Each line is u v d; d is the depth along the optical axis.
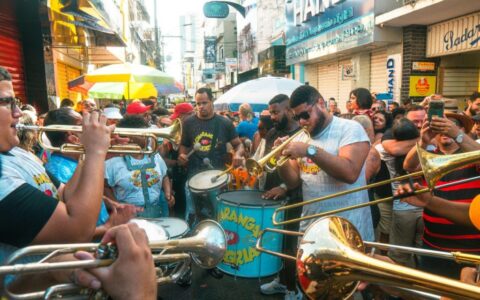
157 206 3.21
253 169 2.67
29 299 0.96
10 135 1.28
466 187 2.23
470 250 2.22
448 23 7.44
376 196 3.55
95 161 1.29
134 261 0.93
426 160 1.67
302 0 12.57
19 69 6.47
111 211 2.07
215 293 3.38
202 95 4.37
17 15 6.12
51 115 2.43
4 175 1.17
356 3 8.99
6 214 1.10
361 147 2.37
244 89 6.17
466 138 2.09
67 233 1.16
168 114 8.48
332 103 8.91
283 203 3.16
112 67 6.62
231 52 37.88
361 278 1.32
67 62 10.05
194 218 3.96
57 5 5.01
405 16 7.28
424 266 2.45
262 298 3.29
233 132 4.53
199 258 1.53
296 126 3.56
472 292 1.01
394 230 3.33
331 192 2.49
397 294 1.48
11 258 0.95
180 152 4.48
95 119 1.35
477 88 8.21
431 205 2.05
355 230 1.65
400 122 3.27
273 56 17.34
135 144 2.30
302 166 2.66
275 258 3.21
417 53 8.09
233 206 3.19
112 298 0.94
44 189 1.42
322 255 1.46
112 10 7.58
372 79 9.70
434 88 8.17
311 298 1.52
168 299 3.29
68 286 0.96
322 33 11.15
